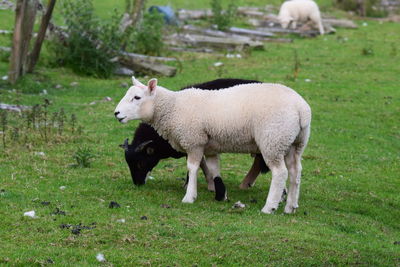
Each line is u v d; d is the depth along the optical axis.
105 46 20.22
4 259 6.85
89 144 12.76
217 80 10.41
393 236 9.30
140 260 7.11
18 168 10.64
